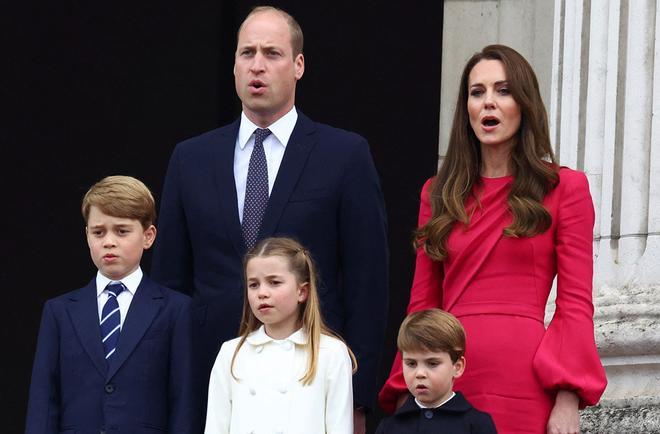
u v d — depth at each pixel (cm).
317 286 2103
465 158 2053
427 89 3238
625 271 2506
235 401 1970
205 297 2109
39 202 3484
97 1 3453
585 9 2653
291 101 2173
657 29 2506
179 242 2169
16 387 3516
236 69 2156
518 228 1980
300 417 1944
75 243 3497
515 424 1939
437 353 1909
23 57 3459
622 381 2480
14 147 3475
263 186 2133
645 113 2517
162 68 3447
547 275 2000
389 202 3266
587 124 2614
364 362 2091
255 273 1972
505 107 2017
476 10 3003
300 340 1980
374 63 3269
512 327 1967
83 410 2019
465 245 2008
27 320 3512
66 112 3466
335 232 2131
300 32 2180
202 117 3441
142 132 3450
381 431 1945
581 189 2000
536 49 2911
